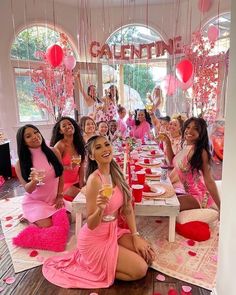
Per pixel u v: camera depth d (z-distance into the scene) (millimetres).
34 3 5641
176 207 2254
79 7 6117
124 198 2043
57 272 2006
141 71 6227
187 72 4000
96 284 1888
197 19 5801
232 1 1331
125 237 2102
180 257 2178
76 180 3254
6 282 1940
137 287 1871
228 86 1413
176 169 2957
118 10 6270
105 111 4926
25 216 2715
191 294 1792
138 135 4746
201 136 2693
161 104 5301
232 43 1347
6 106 5500
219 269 1594
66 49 5348
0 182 4148
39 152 2734
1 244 2441
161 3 6109
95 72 6219
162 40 6059
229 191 1411
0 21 5273
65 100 5410
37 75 5148
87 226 1947
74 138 3225
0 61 5352
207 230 2441
